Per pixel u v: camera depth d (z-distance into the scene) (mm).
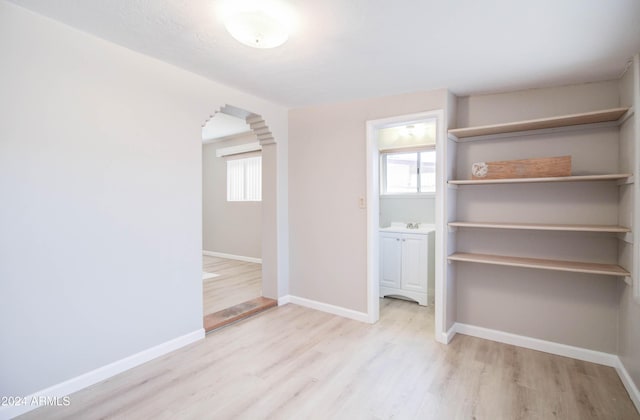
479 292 2951
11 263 1785
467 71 2438
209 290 4176
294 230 3754
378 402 1977
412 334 2973
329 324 3191
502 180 2547
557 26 1793
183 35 2021
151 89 2400
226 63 2424
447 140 2781
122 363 2275
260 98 3281
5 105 1754
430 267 3750
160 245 2498
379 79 2654
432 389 2113
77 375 2055
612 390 2121
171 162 2557
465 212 2994
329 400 1990
